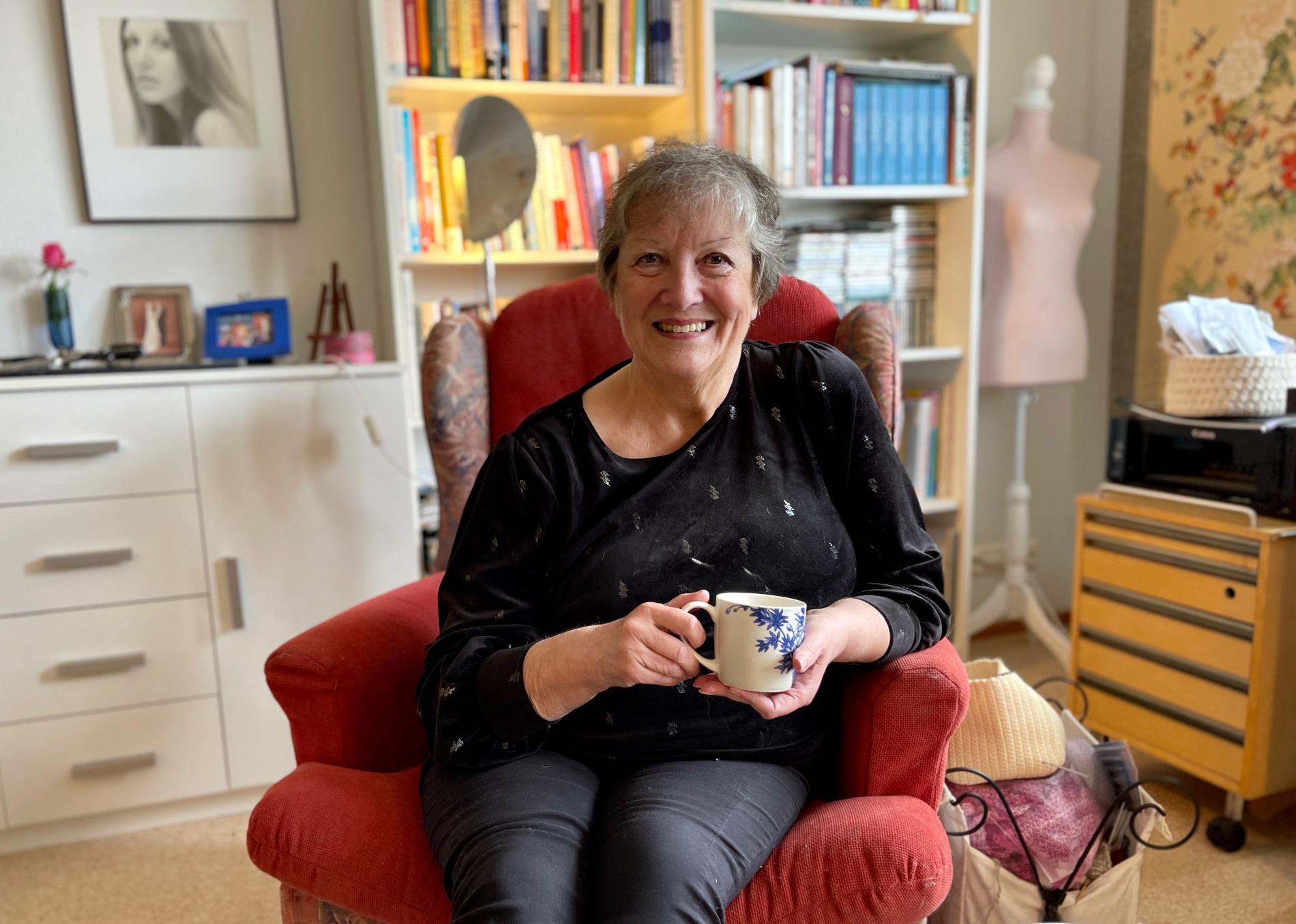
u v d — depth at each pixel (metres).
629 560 1.03
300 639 1.15
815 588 1.05
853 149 2.32
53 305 2.02
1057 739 1.36
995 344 2.45
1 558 1.75
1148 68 2.48
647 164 1.02
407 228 2.08
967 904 1.26
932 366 2.54
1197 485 1.79
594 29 2.12
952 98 2.37
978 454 2.82
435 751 1.01
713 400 1.07
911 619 1.02
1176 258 2.42
